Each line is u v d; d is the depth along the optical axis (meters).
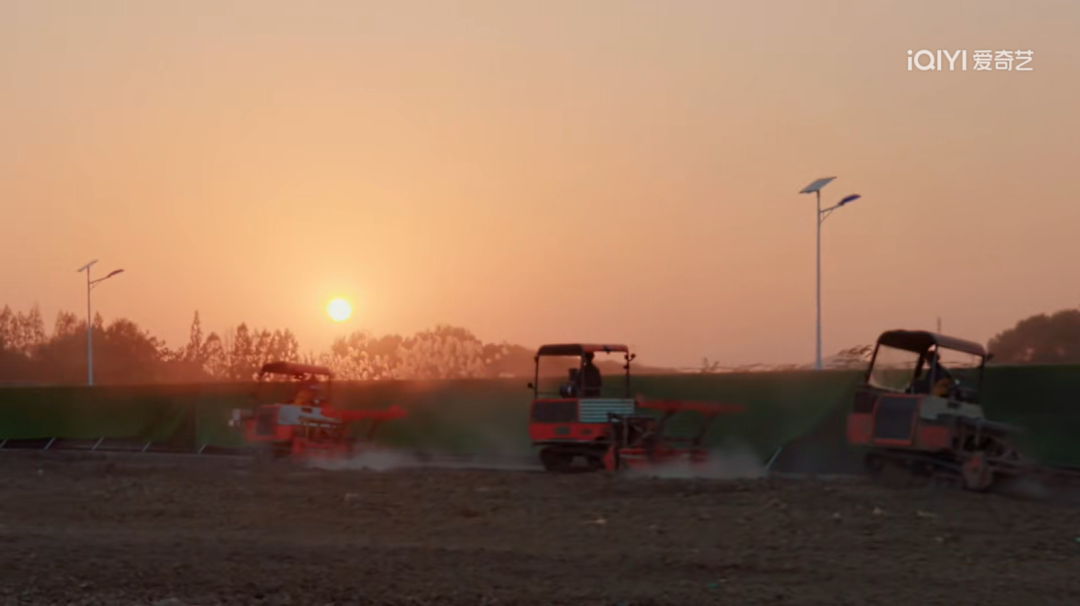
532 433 24.41
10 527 16.66
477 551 13.87
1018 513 16.06
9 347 106.31
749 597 11.40
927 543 13.90
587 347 24.30
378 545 14.46
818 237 41.34
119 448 36.50
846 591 11.58
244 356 84.56
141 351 107.31
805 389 23.62
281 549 14.23
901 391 21.06
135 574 12.94
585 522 15.77
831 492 18.00
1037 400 21.34
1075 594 11.30
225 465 27.30
